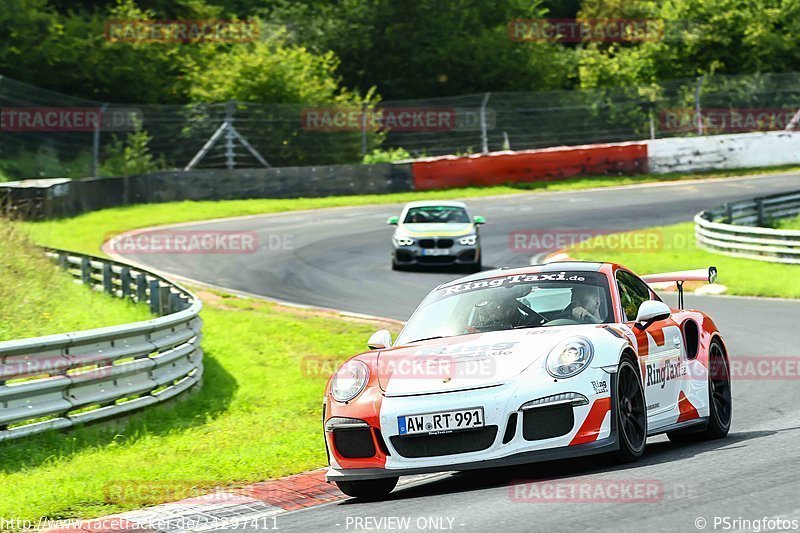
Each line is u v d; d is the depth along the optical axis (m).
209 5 192.88
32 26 152.88
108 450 32.81
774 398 37.75
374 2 197.75
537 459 21.86
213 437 35.16
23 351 32.91
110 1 172.25
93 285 64.56
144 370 37.91
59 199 104.50
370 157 151.88
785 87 179.25
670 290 76.94
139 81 156.25
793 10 197.25
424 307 27.83
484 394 22.16
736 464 22.55
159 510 24.42
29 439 32.66
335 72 197.50
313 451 31.53
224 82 151.75
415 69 198.00
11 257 57.66
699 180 149.75
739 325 58.56
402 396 22.84
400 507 21.42
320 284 76.38
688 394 27.59
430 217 86.25
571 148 147.62
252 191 129.00
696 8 199.50
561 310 25.94
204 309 64.56
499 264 86.12
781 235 87.62
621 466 23.12
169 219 110.88
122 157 135.38
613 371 22.73
